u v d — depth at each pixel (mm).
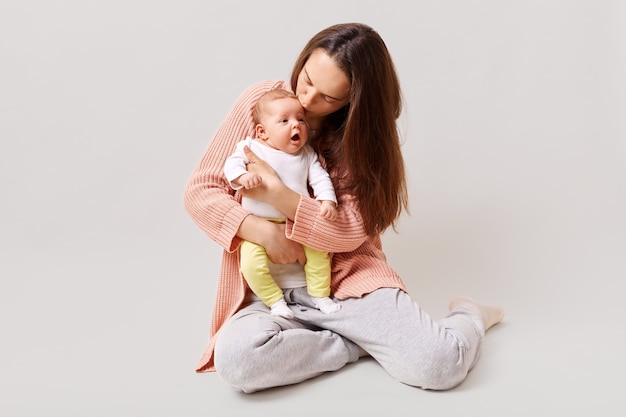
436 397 1643
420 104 2703
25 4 2783
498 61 2711
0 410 1623
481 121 2727
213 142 1934
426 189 2727
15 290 2428
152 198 2830
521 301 2285
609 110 2793
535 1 2701
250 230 1793
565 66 2754
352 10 2654
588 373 1758
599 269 2471
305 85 1803
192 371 1841
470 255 2600
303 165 1861
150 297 2393
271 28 2680
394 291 1810
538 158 2762
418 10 2656
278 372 1653
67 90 2820
